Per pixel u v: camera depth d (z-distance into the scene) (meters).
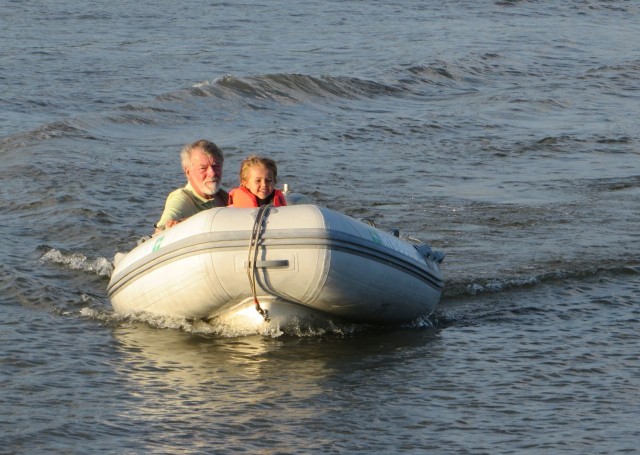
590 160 51.41
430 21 113.19
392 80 76.44
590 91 76.69
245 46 91.06
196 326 25.03
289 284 23.05
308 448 18.09
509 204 40.50
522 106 68.94
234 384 21.27
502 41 101.00
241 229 22.95
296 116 62.84
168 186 42.41
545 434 18.91
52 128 53.91
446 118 63.06
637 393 21.12
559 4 132.38
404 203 40.47
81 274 29.98
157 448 17.98
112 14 107.94
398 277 24.33
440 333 25.25
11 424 18.80
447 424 19.33
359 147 53.16
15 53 80.69
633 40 109.12
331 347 23.91
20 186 41.03
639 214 38.91
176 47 89.00
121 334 24.56
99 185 41.56
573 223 37.16
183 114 61.06
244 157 49.53
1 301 27.02
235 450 17.95
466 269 30.73
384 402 20.42
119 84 70.44
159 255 23.91
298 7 118.31
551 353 23.70
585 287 29.39
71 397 20.28
